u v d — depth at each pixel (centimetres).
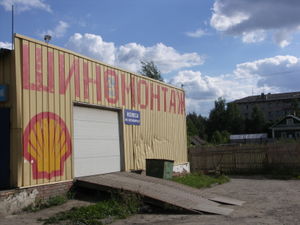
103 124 1392
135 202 1014
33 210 970
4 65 1015
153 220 889
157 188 1160
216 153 2658
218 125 9075
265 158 2511
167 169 1573
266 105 10269
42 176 1054
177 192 1172
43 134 1071
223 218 914
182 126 2089
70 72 1201
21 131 996
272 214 970
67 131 1169
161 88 1862
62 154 1139
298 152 2428
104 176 1266
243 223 845
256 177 2252
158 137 1795
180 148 2036
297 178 2134
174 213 981
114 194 1064
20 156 987
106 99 1391
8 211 932
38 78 1066
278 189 1573
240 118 9006
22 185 985
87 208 945
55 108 1124
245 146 2566
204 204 1079
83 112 1280
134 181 1227
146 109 1695
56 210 979
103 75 1382
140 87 1653
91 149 1312
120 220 888
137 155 1597
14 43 1000
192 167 2717
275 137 7344
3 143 995
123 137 1500
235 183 1853
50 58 1118
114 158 1451
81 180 1162
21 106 1003
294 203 1168
